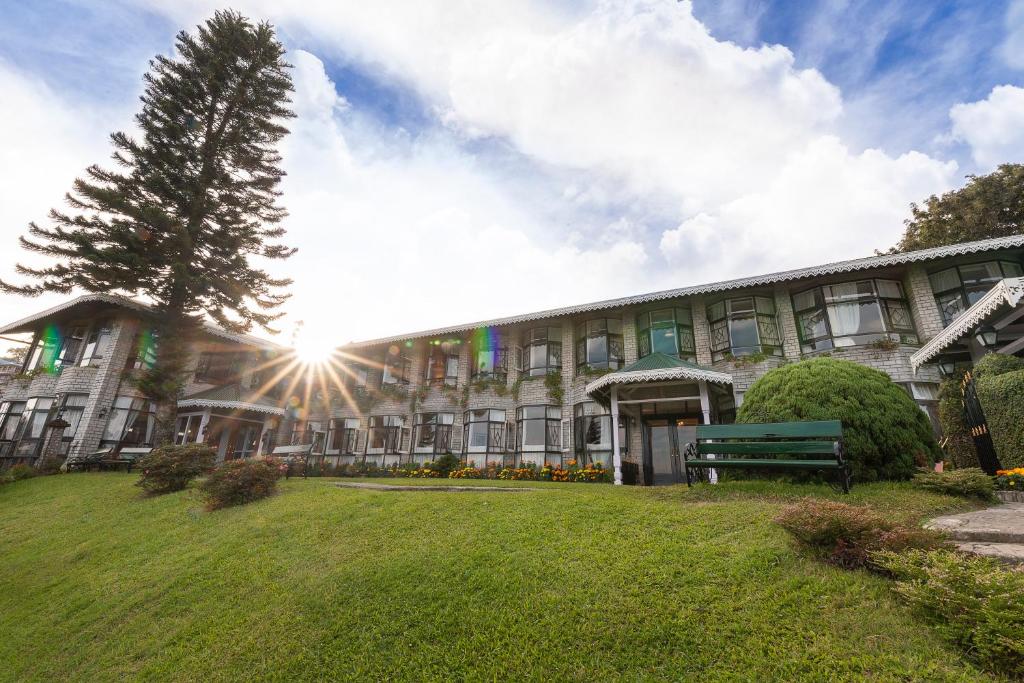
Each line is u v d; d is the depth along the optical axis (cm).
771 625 388
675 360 1312
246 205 2203
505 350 2117
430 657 420
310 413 2564
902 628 355
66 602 695
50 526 1100
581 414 1772
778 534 549
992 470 855
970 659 316
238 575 664
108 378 2064
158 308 1994
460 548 630
